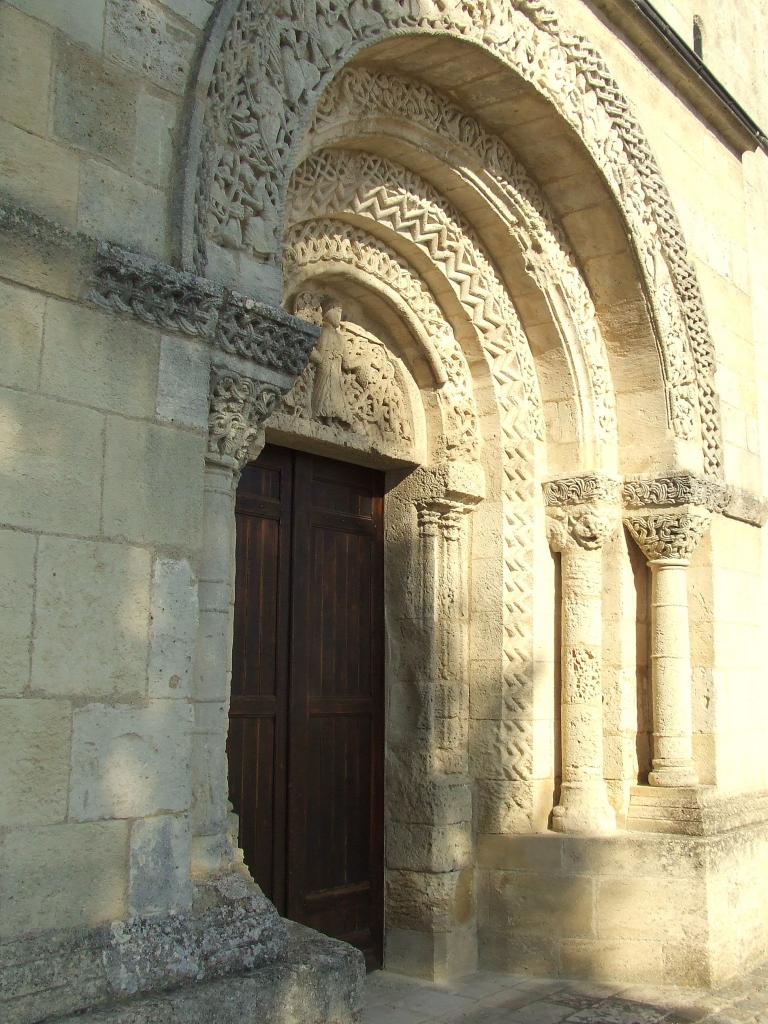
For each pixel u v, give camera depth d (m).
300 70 5.05
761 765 8.77
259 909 4.31
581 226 7.87
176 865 4.05
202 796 4.42
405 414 7.73
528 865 7.45
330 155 6.60
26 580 3.68
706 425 8.55
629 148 7.78
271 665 6.93
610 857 7.38
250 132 4.73
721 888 7.43
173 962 3.89
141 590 4.04
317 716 7.20
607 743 8.02
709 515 8.25
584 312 8.09
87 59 4.08
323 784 7.18
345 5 5.42
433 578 7.67
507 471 7.96
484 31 6.43
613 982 7.22
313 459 7.42
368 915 7.38
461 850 7.47
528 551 7.89
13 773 3.59
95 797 3.82
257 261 4.73
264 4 4.86
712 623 8.25
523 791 7.62
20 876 3.58
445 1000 6.76
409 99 6.71
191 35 4.49
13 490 3.67
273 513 7.08
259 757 6.77
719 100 9.04
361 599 7.67
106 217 4.08
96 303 3.97
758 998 6.95
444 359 7.75
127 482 4.03
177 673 4.13
